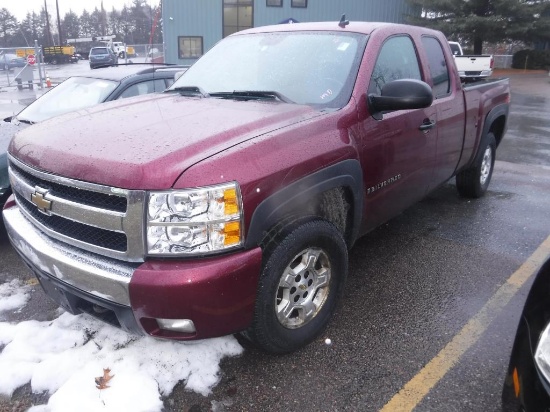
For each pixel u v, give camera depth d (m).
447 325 3.30
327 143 2.90
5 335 3.15
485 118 5.27
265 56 3.80
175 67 6.54
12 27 84.12
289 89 3.44
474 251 4.46
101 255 2.47
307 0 25.67
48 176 2.58
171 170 2.30
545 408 1.76
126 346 2.97
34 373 2.75
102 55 33.91
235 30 24.89
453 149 4.60
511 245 4.61
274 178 2.53
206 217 2.30
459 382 2.76
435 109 4.11
